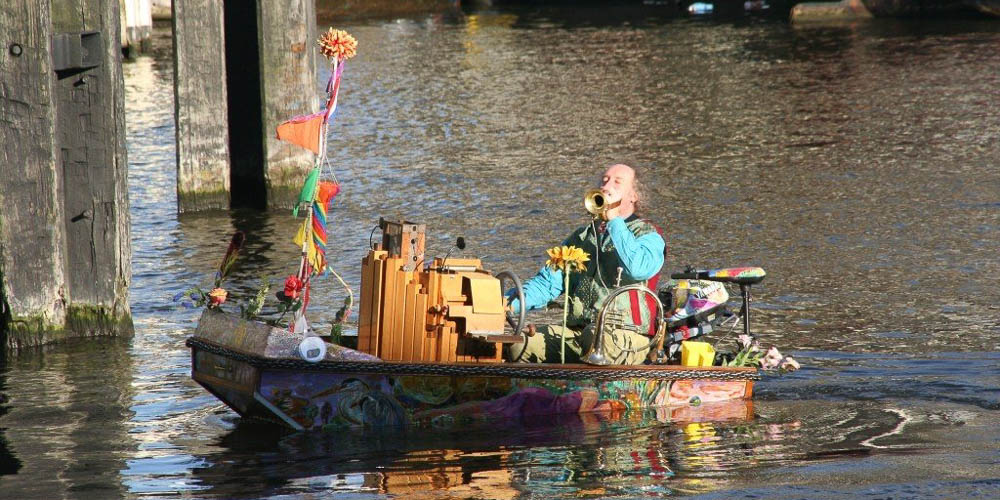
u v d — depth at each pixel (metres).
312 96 47.94
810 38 110.62
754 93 78.44
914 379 26.47
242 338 22.55
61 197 30.17
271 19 46.59
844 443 22.17
